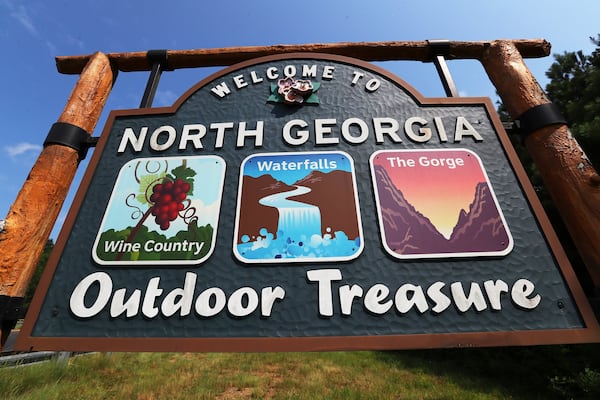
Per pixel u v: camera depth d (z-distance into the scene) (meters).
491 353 10.68
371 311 1.63
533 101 2.31
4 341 1.68
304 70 2.66
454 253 1.78
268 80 2.64
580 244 1.88
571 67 10.78
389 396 7.29
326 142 2.24
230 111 2.48
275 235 1.87
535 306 1.62
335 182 2.06
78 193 2.07
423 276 1.73
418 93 2.46
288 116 2.43
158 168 2.18
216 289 1.72
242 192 2.04
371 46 2.82
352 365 11.32
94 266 1.82
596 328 1.54
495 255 1.77
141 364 9.78
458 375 9.84
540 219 1.88
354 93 2.51
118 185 2.12
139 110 2.48
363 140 2.24
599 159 7.18
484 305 1.64
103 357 9.05
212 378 8.41
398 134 2.28
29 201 1.99
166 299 1.70
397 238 1.84
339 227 1.88
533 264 1.75
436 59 2.77
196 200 2.03
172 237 1.89
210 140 2.32
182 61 2.91
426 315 1.62
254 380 8.43
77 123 2.39
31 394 5.81
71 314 1.68
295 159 2.17
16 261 1.81
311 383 8.31
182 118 2.46
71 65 2.86
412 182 2.04
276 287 1.71
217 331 1.61
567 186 1.98
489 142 2.21
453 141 2.22
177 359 11.16
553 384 7.49
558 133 2.14
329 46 2.87
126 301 1.71
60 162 2.19
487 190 2.00
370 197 2.00
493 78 2.67
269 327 1.61
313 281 1.72
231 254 1.83
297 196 2.01
